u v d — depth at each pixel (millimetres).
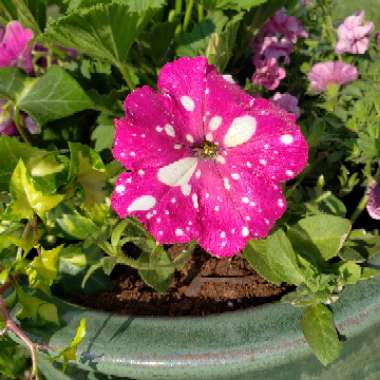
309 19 327
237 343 201
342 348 219
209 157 193
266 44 292
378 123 263
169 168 190
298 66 318
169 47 292
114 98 266
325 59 307
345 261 224
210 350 200
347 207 274
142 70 293
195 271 242
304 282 217
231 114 186
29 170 220
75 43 238
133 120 187
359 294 214
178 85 190
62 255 222
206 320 210
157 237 189
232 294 232
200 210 191
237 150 189
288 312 210
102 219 227
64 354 200
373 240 237
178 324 209
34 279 213
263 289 233
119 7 222
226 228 190
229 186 189
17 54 264
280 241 217
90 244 224
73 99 248
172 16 280
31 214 212
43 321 214
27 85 251
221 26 272
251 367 201
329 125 279
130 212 188
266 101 185
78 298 237
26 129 263
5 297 223
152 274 224
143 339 205
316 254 227
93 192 227
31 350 204
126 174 189
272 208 187
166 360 200
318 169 275
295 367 219
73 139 279
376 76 286
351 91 282
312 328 203
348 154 277
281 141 183
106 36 234
